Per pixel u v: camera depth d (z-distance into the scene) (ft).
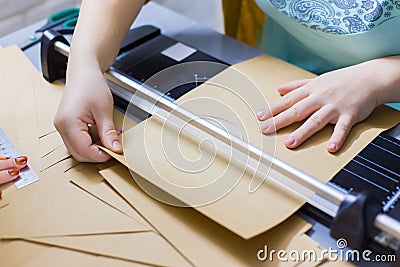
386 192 1.97
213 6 6.12
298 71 2.56
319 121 2.19
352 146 2.15
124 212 1.95
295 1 2.68
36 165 2.17
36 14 4.53
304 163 2.06
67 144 2.17
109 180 2.06
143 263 1.79
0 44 2.94
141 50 2.76
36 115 2.42
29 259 1.82
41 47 2.57
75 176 2.12
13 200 2.02
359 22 2.51
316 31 2.70
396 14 2.41
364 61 2.70
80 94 2.23
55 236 1.88
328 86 2.32
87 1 2.59
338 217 1.66
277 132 2.20
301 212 1.94
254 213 1.84
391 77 2.35
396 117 2.31
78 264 1.80
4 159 2.17
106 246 1.85
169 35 2.97
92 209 1.97
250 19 3.49
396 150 2.14
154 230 1.89
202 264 1.78
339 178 2.01
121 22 2.56
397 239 1.66
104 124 2.20
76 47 2.43
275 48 3.43
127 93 2.38
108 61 2.48
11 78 2.63
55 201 2.01
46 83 2.61
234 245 1.83
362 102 2.27
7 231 1.91
